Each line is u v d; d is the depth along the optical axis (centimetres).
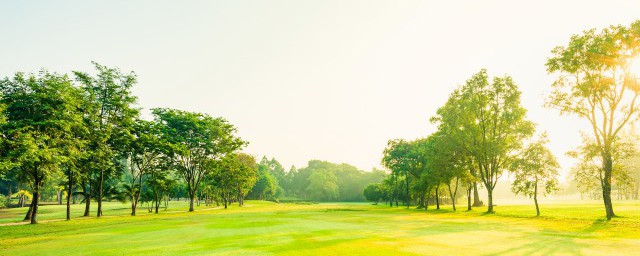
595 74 3694
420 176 7406
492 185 5428
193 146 6806
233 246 1797
